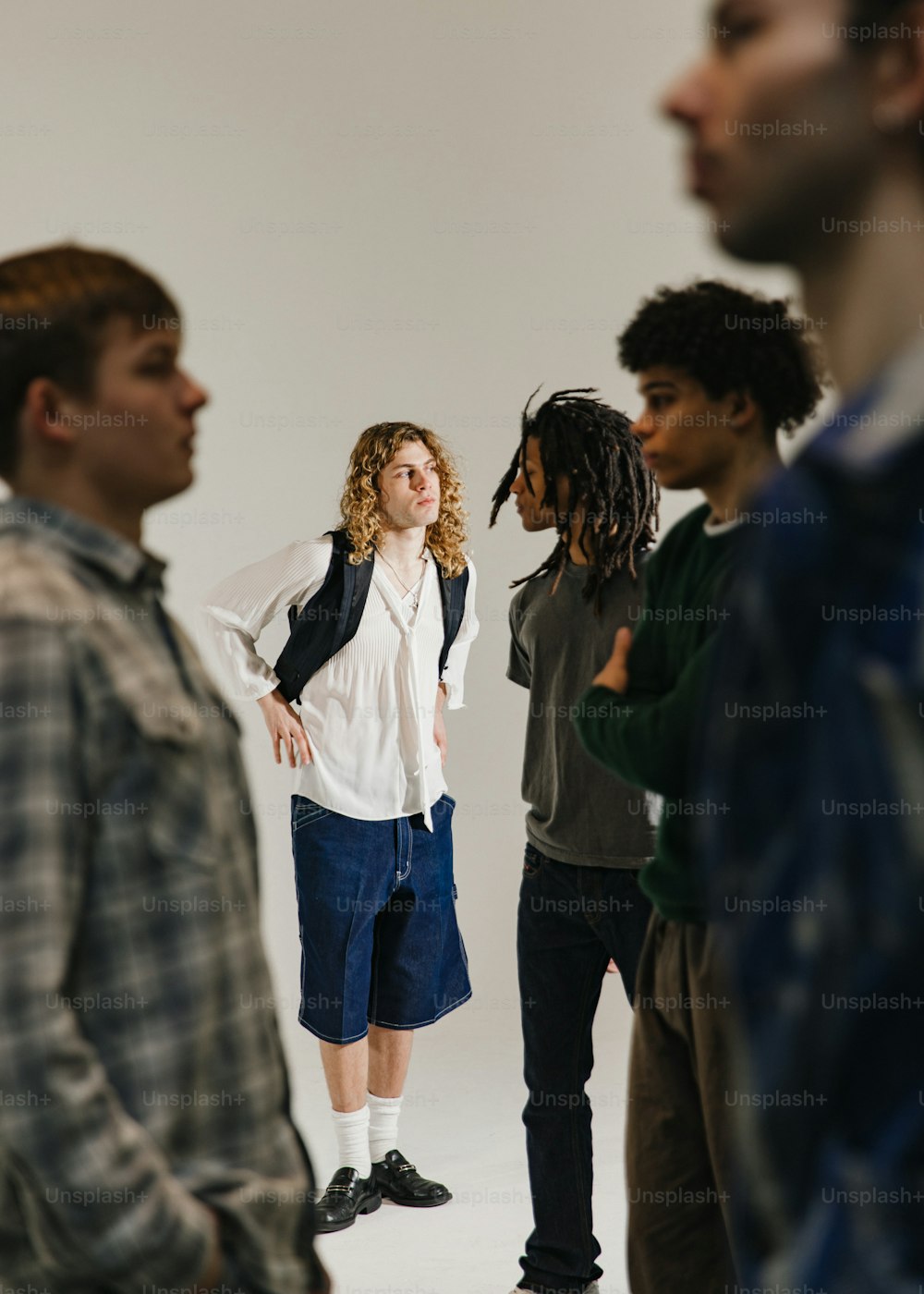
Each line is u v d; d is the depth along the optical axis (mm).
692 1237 1557
